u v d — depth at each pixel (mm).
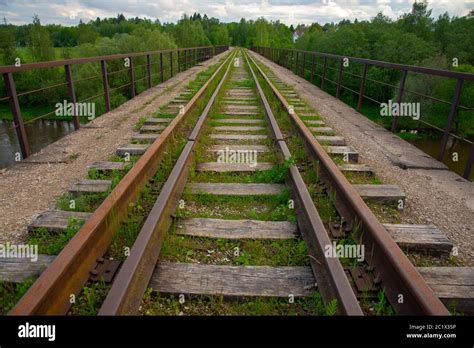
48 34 47969
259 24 119625
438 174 4551
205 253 2803
